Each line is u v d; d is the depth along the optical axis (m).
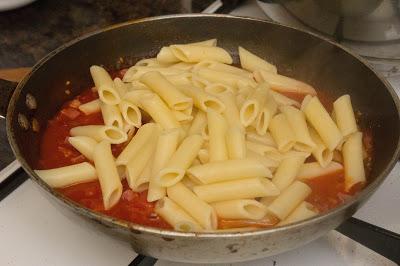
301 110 0.44
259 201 0.38
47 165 0.41
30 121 0.41
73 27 0.59
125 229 0.29
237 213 0.36
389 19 0.46
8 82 0.40
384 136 0.39
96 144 0.41
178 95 0.43
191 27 0.50
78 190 0.39
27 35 0.58
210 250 0.29
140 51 0.50
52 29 0.59
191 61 0.49
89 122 0.45
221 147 0.39
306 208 0.36
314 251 0.36
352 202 0.30
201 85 0.47
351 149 0.41
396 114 0.38
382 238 0.34
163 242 0.29
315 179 0.40
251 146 0.41
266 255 0.31
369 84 0.43
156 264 0.36
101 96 0.44
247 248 0.29
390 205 0.39
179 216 0.35
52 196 0.31
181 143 0.40
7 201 0.40
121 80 0.47
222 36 0.50
